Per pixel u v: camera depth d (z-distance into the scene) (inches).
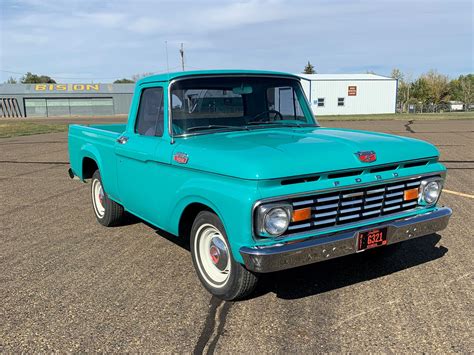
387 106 2075.5
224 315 141.8
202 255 156.1
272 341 126.5
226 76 175.8
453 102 2965.1
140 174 181.5
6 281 171.9
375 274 170.7
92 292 160.6
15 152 601.3
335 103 2049.7
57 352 123.3
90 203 301.0
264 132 169.0
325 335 129.0
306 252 126.6
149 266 184.4
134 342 127.6
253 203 122.3
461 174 376.2
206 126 169.0
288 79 194.9
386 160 144.1
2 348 125.7
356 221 141.3
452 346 122.0
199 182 142.7
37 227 244.7
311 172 129.2
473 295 151.6
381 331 130.3
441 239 208.8
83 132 249.6
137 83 187.9
